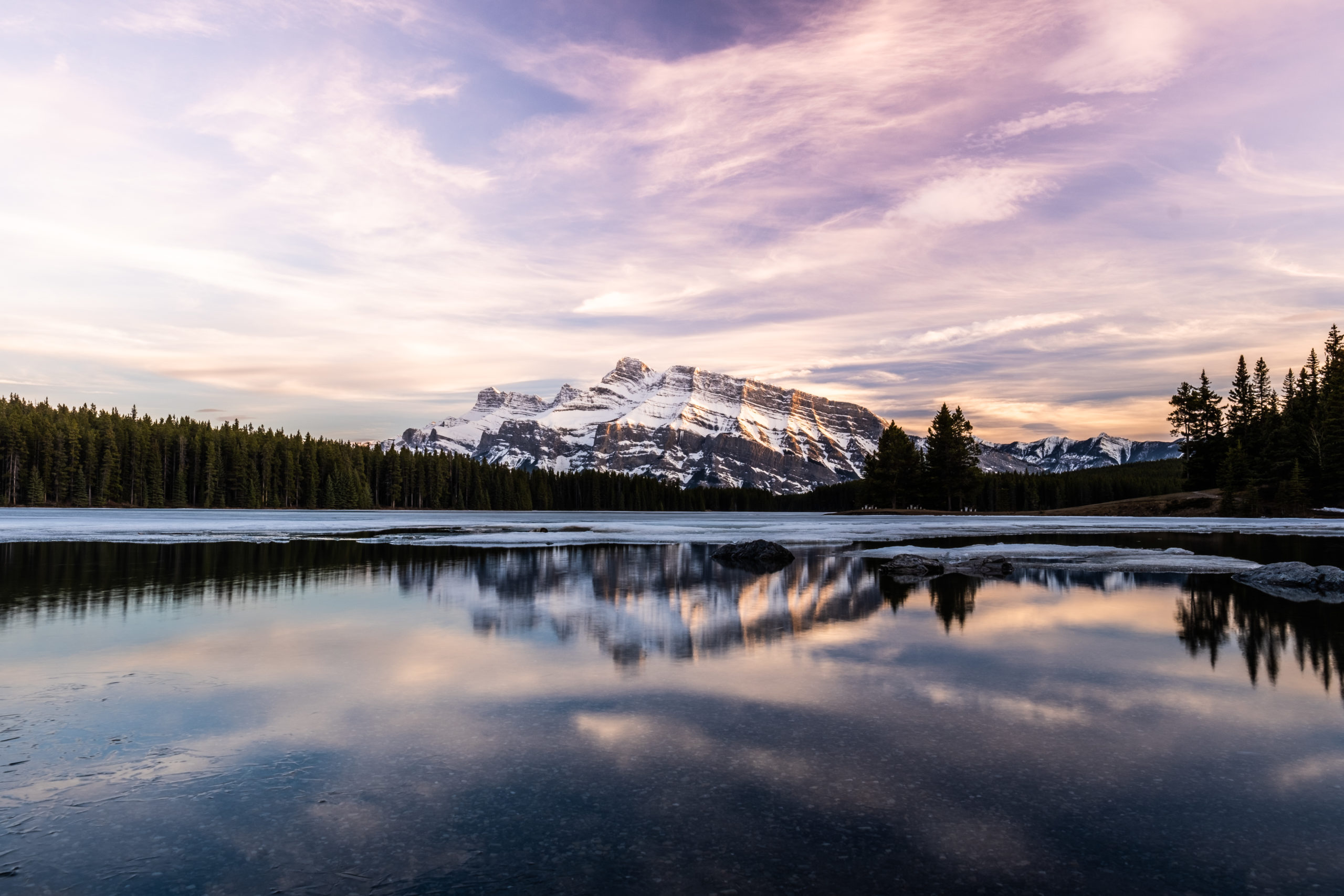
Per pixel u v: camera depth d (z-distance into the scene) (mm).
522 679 11656
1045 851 6113
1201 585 23406
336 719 9609
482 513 134625
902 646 14289
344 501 146000
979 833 6438
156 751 8445
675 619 17125
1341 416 75312
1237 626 16328
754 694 10805
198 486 131250
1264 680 11672
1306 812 6844
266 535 47875
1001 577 25766
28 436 115375
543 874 5762
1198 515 80375
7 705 10164
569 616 17594
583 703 10352
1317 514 72875
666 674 12016
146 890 5566
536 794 7266
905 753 8391
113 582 23328
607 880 5668
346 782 7566
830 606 19219
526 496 181500
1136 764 8039
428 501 166000
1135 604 19516
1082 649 13945
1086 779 7633
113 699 10484
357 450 164000
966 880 5656
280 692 10883
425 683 11383
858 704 10336
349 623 16531
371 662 12750
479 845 6254
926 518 89812
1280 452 79688
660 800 7129
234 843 6309
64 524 59812
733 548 32906
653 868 5848
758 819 6711
